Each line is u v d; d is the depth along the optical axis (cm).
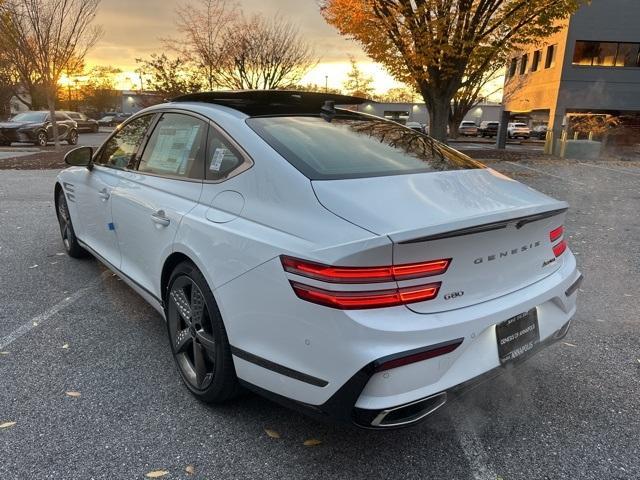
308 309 202
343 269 193
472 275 215
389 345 194
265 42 1930
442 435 254
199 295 265
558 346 347
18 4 1634
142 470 226
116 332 361
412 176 252
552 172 1417
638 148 2611
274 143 255
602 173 1398
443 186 246
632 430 258
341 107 349
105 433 251
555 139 2353
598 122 2634
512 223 222
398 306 198
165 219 289
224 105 301
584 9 2864
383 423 199
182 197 287
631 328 375
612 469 230
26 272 482
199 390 273
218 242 244
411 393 198
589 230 684
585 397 287
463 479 224
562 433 255
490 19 1345
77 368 312
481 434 255
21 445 241
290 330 211
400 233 192
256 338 226
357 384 194
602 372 314
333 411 204
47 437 247
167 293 298
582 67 2945
